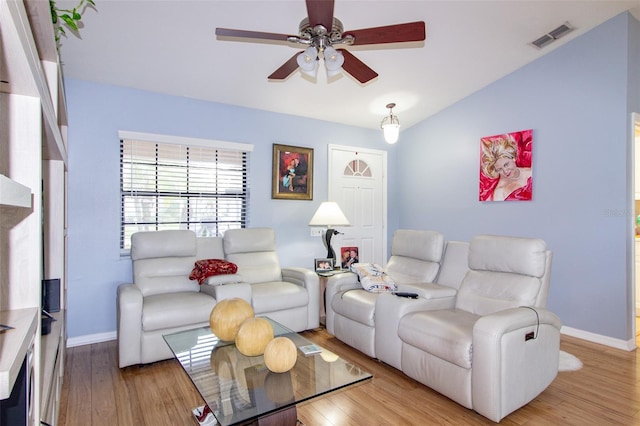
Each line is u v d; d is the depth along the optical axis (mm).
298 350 2018
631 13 3113
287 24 2660
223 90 3570
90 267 3164
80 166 3115
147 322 2590
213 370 1785
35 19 1350
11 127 1094
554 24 3098
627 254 3072
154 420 1992
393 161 5262
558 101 3512
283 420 1591
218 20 2572
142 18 2498
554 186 3549
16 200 716
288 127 4297
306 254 4410
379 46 3162
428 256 3127
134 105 3355
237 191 3947
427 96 4219
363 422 1989
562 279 3480
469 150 4320
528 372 2045
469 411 2102
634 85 3160
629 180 3078
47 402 1360
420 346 2314
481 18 2904
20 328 905
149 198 3473
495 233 4066
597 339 3219
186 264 3250
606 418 2020
